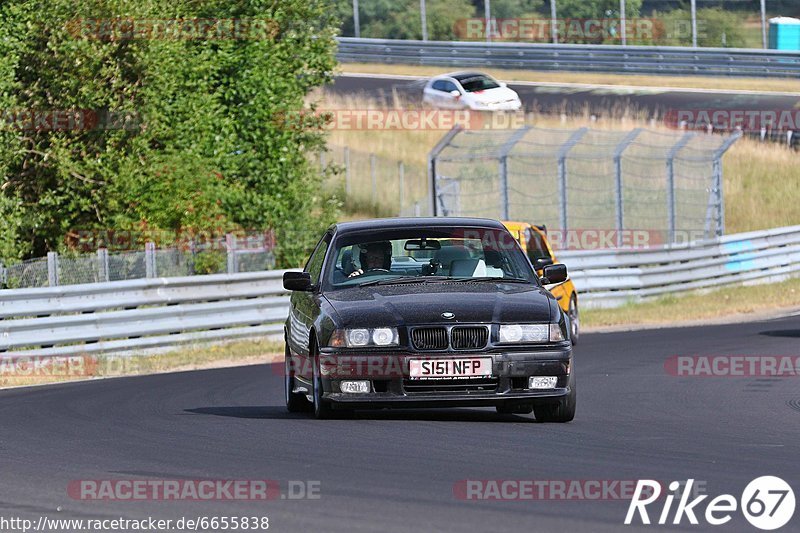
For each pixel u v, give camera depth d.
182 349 63.53
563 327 33.00
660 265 97.38
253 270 79.44
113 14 73.88
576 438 30.38
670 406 38.78
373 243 36.41
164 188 76.81
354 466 26.06
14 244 71.00
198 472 25.81
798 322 74.12
